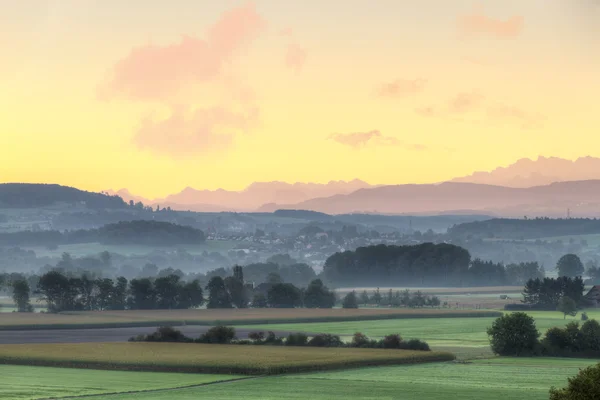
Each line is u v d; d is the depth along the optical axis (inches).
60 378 6107.3
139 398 5132.9
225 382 5915.4
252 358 6958.7
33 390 5477.4
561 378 6067.9
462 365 6924.2
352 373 6407.5
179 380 6013.8
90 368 6707.7
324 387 5639.8
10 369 6668.3
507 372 6427.2
